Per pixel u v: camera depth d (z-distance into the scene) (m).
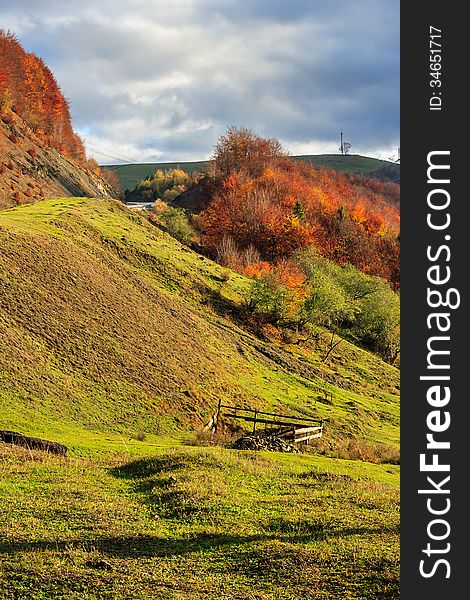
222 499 20.67
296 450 40.47
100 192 152.38
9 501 19.45
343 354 89.50
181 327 65.44
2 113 133.50
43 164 131.00
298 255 117.69
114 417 43.66
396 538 16.59
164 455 27.23
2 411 37.59
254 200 146.38
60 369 46.09
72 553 14.93
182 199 180.25
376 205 193.62
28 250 58.78
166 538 16.80
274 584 13.57
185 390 52.03
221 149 189.75
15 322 48.25
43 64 162.75
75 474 24.03
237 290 90.00
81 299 56.78
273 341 81.31
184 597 12.75
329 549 15.44
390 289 113.44
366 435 59.66
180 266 84.56
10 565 13.88
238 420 52.25
